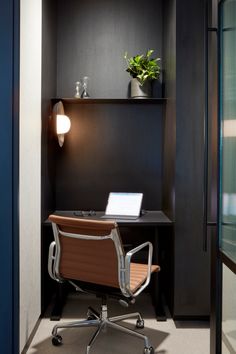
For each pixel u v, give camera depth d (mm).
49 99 2652
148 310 2646
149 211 3004
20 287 1855
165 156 2832
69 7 3020
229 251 1346
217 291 1488
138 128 3029
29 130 2020
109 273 1943
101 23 3029
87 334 2254
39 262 2328
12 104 1564
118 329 2082
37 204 2248
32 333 2162
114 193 2879
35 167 2182
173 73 2471
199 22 2395
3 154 1566
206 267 2414
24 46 1900
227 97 1362
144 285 2039
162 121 2994
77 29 3023
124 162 3029
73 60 3025
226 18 1373
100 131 3029
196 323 2406
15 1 1566
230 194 1331
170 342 2141
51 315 2445
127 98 2895
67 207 3018
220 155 1454
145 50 3027
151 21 3025
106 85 3029
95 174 3027
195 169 2404
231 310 1351
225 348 1423
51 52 2736
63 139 2875
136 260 3014
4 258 1589
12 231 1596
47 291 2650
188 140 2398
